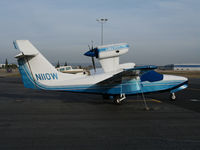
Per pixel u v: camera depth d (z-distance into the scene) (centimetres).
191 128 566
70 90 990
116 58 909
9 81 2798
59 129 560
